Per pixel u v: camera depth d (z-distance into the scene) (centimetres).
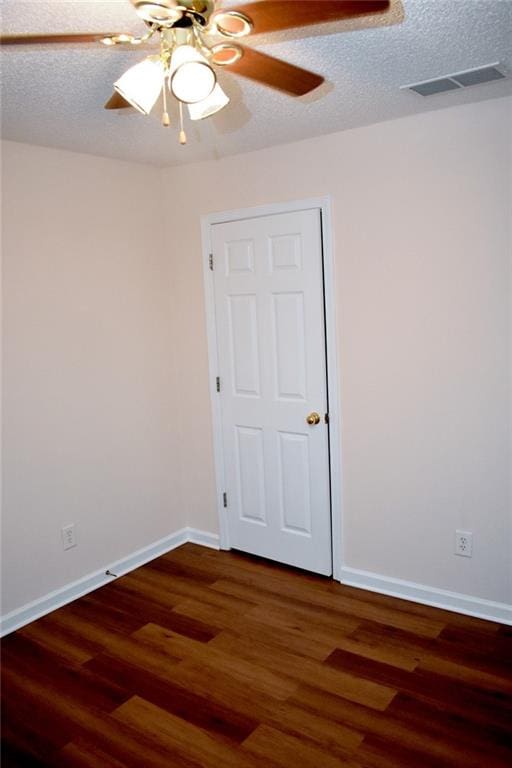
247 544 365
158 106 236
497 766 197
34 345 296
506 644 262
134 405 350
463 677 241
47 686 248
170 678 250
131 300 345
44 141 283
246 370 346
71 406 315
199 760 205
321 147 296
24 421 293
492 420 268
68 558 318
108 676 253
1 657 269
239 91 225
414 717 220
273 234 321
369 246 290
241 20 140
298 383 326
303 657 260
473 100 248
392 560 307
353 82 220
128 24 168
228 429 360
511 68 210
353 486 314
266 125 271
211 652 267
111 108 187
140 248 349
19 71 195
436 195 267
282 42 182
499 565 275
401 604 300
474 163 256
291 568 346
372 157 282
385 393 296
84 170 315
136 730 221
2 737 220
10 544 291
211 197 342
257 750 209
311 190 303
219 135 285
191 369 370
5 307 282
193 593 321
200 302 358
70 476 317
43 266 297
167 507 376
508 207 251
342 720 221
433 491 288
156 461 367
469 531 281
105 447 335
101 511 334
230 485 365
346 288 300
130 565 352
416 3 158
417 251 276
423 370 283
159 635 283
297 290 317
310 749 208
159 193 361
